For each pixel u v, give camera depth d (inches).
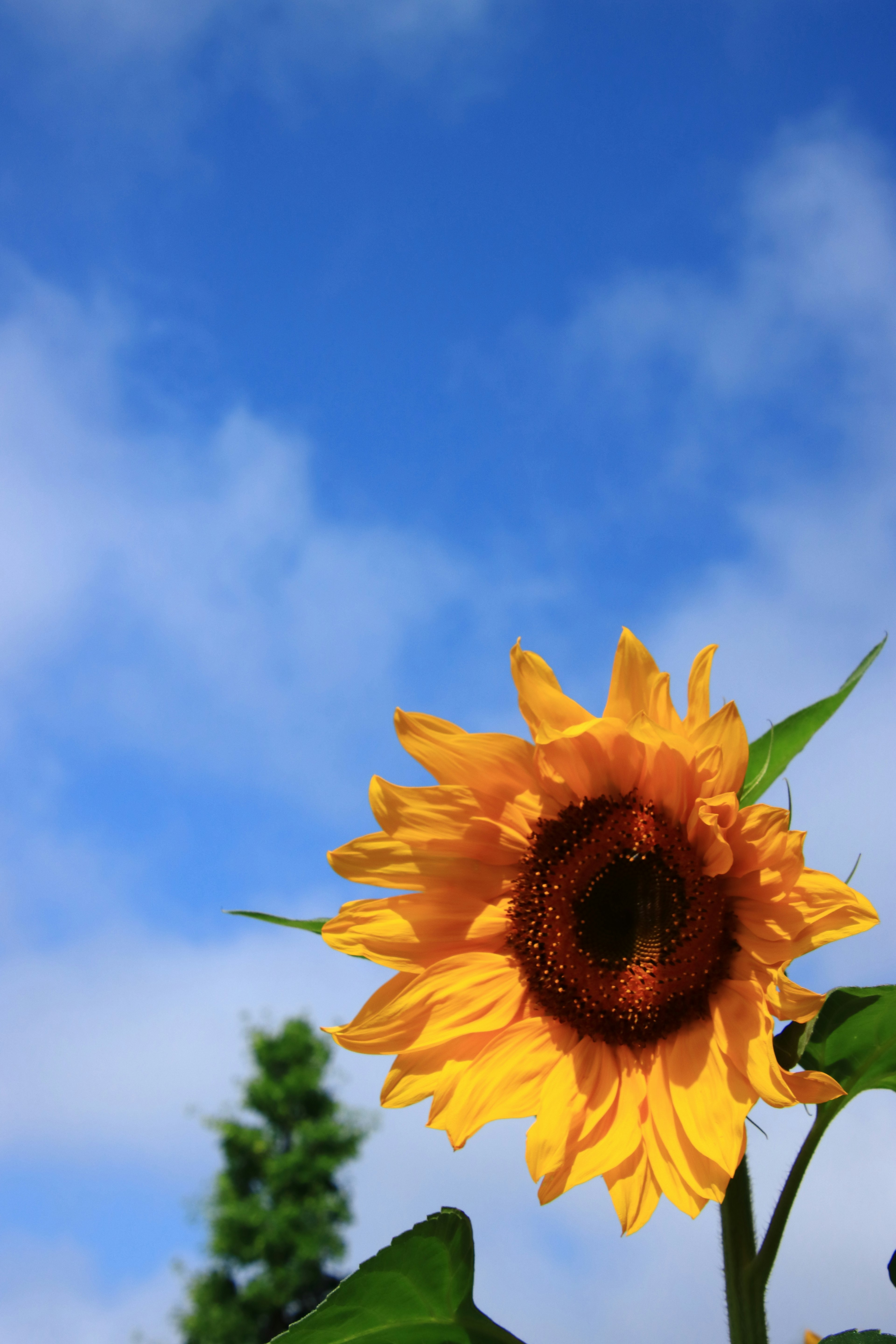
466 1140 41.1
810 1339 40.9
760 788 40.9
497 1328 38.6
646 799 42.9
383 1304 38.3
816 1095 37.9
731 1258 38.4
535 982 42.4
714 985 41.3
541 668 41.7
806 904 39.8
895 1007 38.4
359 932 42.3
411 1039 41.9
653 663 41.2
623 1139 40.6
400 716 42.8
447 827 42.9
